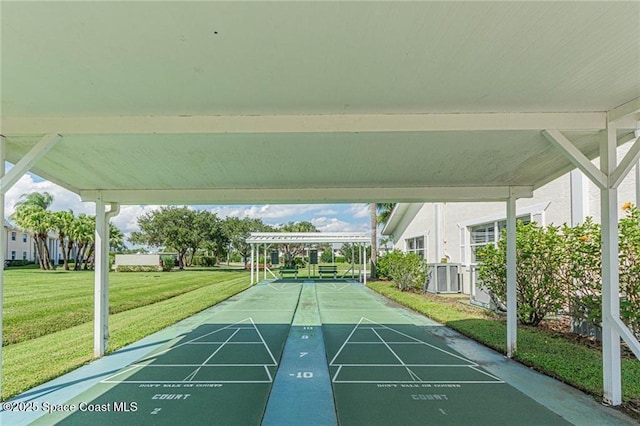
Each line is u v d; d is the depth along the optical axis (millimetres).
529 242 7879
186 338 7859
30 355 6539
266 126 4062
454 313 10227
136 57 2820
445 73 3160
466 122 4109
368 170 5930
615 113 4062
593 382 4824
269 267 38531
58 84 3275
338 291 17172
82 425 3891
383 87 3424
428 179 6516
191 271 35344
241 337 7926
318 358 6293
